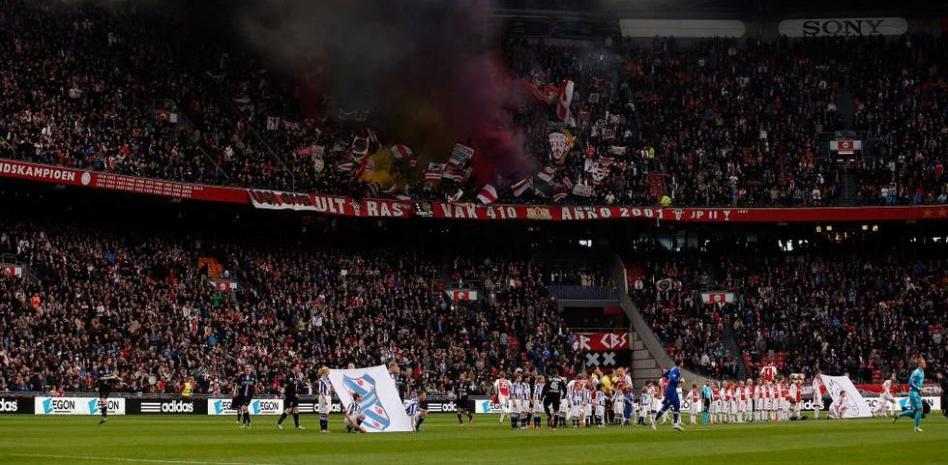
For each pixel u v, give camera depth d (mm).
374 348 66938
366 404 38156
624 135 83875
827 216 79062
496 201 77250
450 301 74500
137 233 68750
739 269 80938
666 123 85250
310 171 73938
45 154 61531
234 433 36344
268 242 73875
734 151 83312
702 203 79750
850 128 85312
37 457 24141
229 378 59938
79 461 23016
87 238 65750
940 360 72188
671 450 27922
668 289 78312
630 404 46125
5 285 57969
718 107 86312
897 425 44188
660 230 83938
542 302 76375
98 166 63219
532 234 82750
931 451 26875
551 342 73250
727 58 89500
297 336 65688
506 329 73188
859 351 72938
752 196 79938
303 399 60531
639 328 77500
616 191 80125
